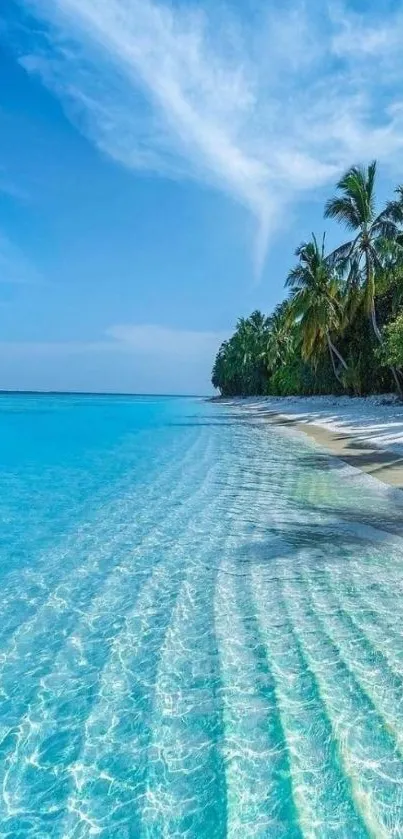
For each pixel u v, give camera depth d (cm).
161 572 629
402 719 337
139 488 1152
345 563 637
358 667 402
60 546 734
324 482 1164
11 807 285
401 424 2242
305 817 267
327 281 3688
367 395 3834
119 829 268
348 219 3275
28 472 1387
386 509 893
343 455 1585
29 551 714
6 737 341
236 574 614
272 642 449
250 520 848
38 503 1004
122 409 5697
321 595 543
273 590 561
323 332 3709
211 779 298
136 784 298
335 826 261
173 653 439
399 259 3064
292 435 2341
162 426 3080
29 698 382
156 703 371
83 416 4244
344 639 448
